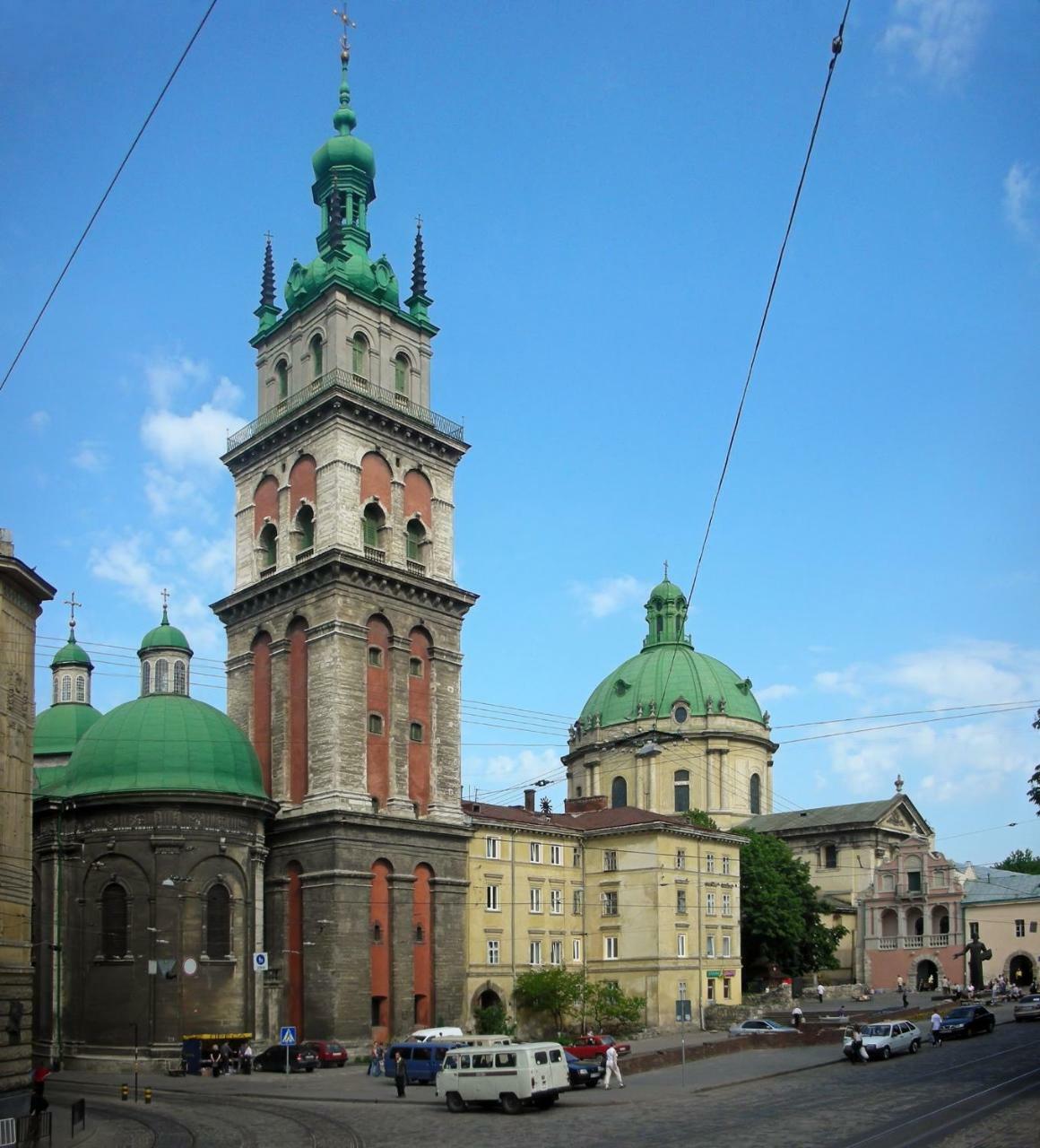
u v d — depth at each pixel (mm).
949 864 128000
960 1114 39812
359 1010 76438
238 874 77188
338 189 92562
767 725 146000
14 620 54062
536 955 94750
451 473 92812
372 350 89250
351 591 82625
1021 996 110000
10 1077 51156
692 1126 40594
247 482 92625
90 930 75250
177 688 87250
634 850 98625
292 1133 43250
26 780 54719
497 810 98938
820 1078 56188
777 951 113500
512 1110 48375
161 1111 51594
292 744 83188
